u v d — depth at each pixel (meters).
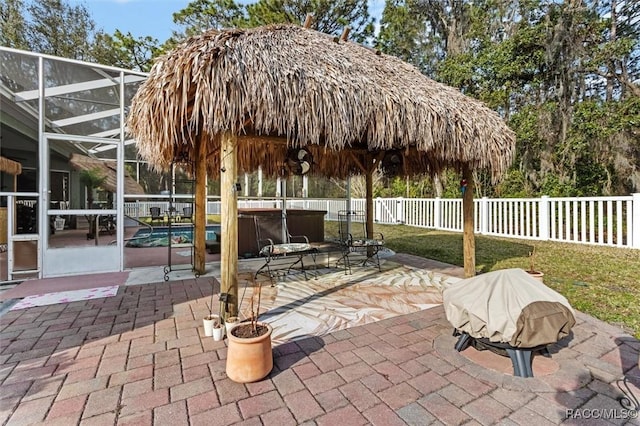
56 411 1.88
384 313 3.54
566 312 2.24
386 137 3.73
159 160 4.80
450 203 10.84
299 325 3.21
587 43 9.84
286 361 2.49
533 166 10.55
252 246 6.91
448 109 4.19
